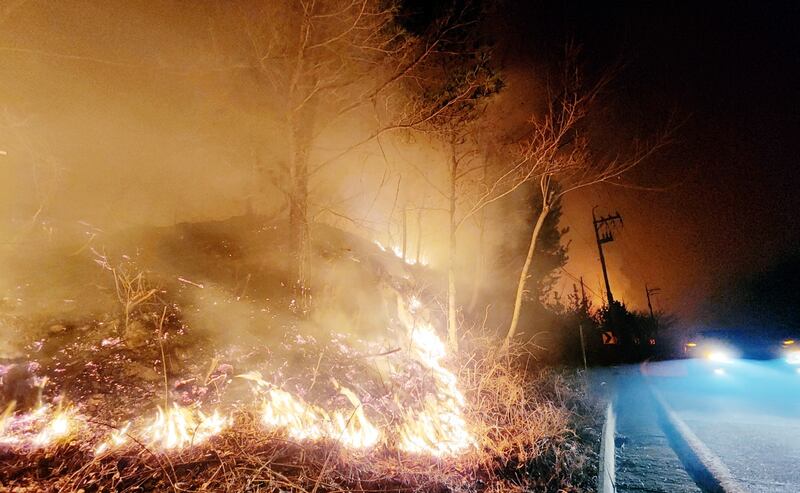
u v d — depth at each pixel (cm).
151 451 404
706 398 1040
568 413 733
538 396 794
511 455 545
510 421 632
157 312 710
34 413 469
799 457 571
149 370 586
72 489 349
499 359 855
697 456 594
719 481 498
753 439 664
